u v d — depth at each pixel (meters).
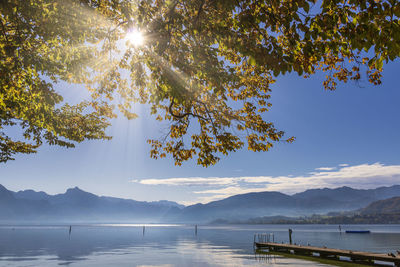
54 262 29.44
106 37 7.63
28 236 89.44
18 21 6.98
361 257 23.69
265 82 8.50
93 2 7.37
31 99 9.22
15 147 16.36
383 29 4.27
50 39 7.51
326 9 4.58
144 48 6.84
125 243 59.66
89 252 40.06
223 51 7.95
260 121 8.19
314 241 69.19
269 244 39.66
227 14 6.45
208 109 8.74
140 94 9.30
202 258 32.44
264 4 5.16
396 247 51.62
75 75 8.39
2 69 7.62
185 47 6.82
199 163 8.77
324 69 7.20
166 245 54.00
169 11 6.45
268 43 5.34
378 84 6.66
